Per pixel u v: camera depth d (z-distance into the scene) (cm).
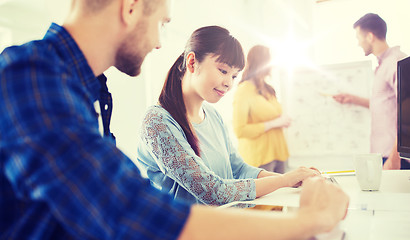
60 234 37
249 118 215
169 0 51
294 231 37
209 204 90
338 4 351
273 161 215
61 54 43
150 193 34
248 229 34
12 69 34
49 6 148
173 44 265
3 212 36
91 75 46
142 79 220
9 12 138
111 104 62
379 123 216
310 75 193
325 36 359
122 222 32
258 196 93
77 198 31
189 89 114
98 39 46
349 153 184
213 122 130
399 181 106
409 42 322
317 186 48
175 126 102
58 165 31
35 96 33
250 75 216
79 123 34
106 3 45
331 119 188
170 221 33
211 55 109
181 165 92
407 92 104
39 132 31
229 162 125
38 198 32
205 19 320
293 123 195
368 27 223
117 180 33
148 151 106
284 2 385
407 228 57
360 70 184
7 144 32
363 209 72
